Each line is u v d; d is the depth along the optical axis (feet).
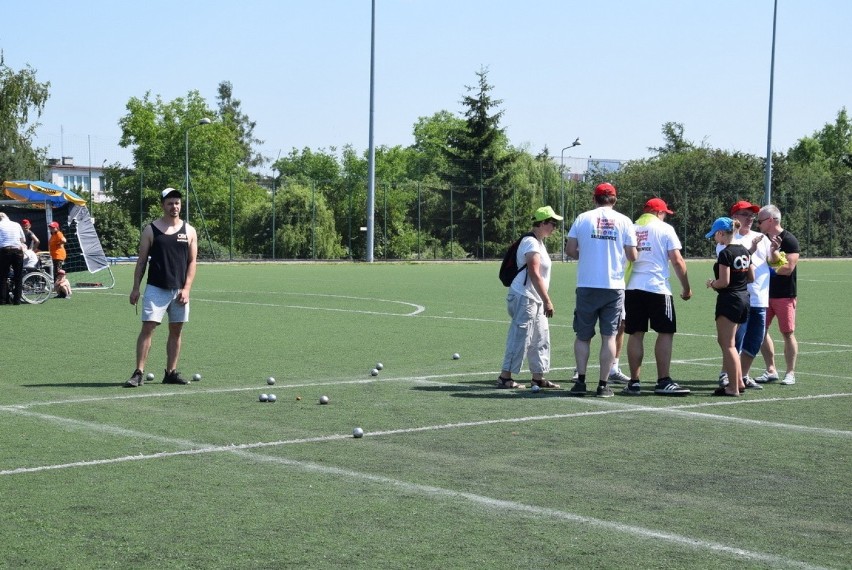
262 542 18.51
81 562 17.38
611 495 22.00
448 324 62.34
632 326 36.04
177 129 287.28
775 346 52.34
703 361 45.85
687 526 19.71
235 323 62.28
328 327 60.13
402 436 28.19
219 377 39.68
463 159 241.76
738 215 36.76
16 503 20.95
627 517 20.29
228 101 460.14
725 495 22.09
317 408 32.60
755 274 37.60
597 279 35.14
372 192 183.32
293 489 22.27
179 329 37.70
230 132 298.15
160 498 21.44
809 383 39.40
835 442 27.81
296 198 208.85
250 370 41.81
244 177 300.61
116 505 20.88
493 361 45.29
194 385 37.52
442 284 108.47
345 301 81.87
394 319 65.72
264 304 78.07
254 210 212.02
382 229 227.81
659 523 19.89
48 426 29.12
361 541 18.61
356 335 55.83
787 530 19.51
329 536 18.89
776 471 24.35
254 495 21.74
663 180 259.19
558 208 245.86
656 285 35.68
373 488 22.41
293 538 18.75
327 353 47.75
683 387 37.09
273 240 200.54
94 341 51.85
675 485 22.94
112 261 164.96
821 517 20.45
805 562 17.58
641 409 32.94
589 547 18.34
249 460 25.03
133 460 24.90
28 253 76.74
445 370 42.22
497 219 231.30
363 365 43.62
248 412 31.78
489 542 18.58
